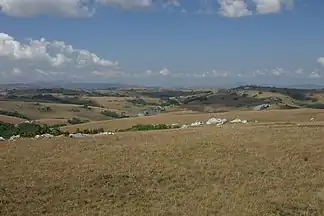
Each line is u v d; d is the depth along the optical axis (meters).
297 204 29.33
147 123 102.38
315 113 89.44
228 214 27.06
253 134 49.44
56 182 31.06
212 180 33.91
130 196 29.94
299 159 39.53
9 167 33.94
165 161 37.94
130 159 38.12
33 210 26.50
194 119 101.44
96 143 44.88
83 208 27.36
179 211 27.44
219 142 45.06
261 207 28.45
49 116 198.62
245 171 36.09
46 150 40.62
